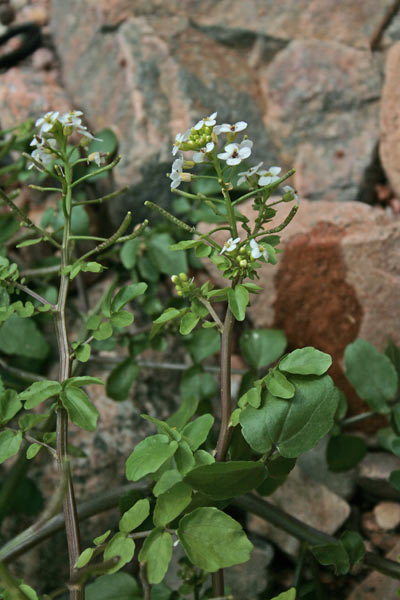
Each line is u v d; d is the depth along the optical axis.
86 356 0.23
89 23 0.37
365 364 0.27
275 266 0.31
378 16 0.35
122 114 0.35
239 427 0.23
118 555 0.21
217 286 0.33
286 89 0.35
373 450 0.32
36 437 0.29
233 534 0.21
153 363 0.31
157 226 0.32
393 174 0.34
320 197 0.34
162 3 0.37
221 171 0.22
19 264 0.34
